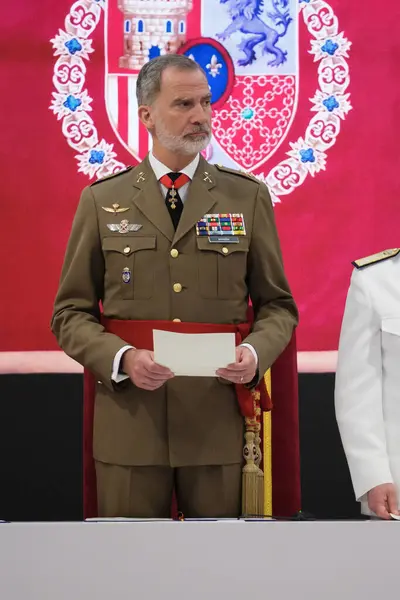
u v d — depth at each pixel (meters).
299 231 9.24
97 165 9.26
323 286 9.22
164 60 6.17
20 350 9.13
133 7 9.29
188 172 6.22
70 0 9.28
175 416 5.80
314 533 3.76
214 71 9.27
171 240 6.04
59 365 9.12
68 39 9.26
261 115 9.27
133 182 6.27
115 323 5.98
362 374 5.70
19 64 9.23
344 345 5.85
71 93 9.24
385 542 3.75
